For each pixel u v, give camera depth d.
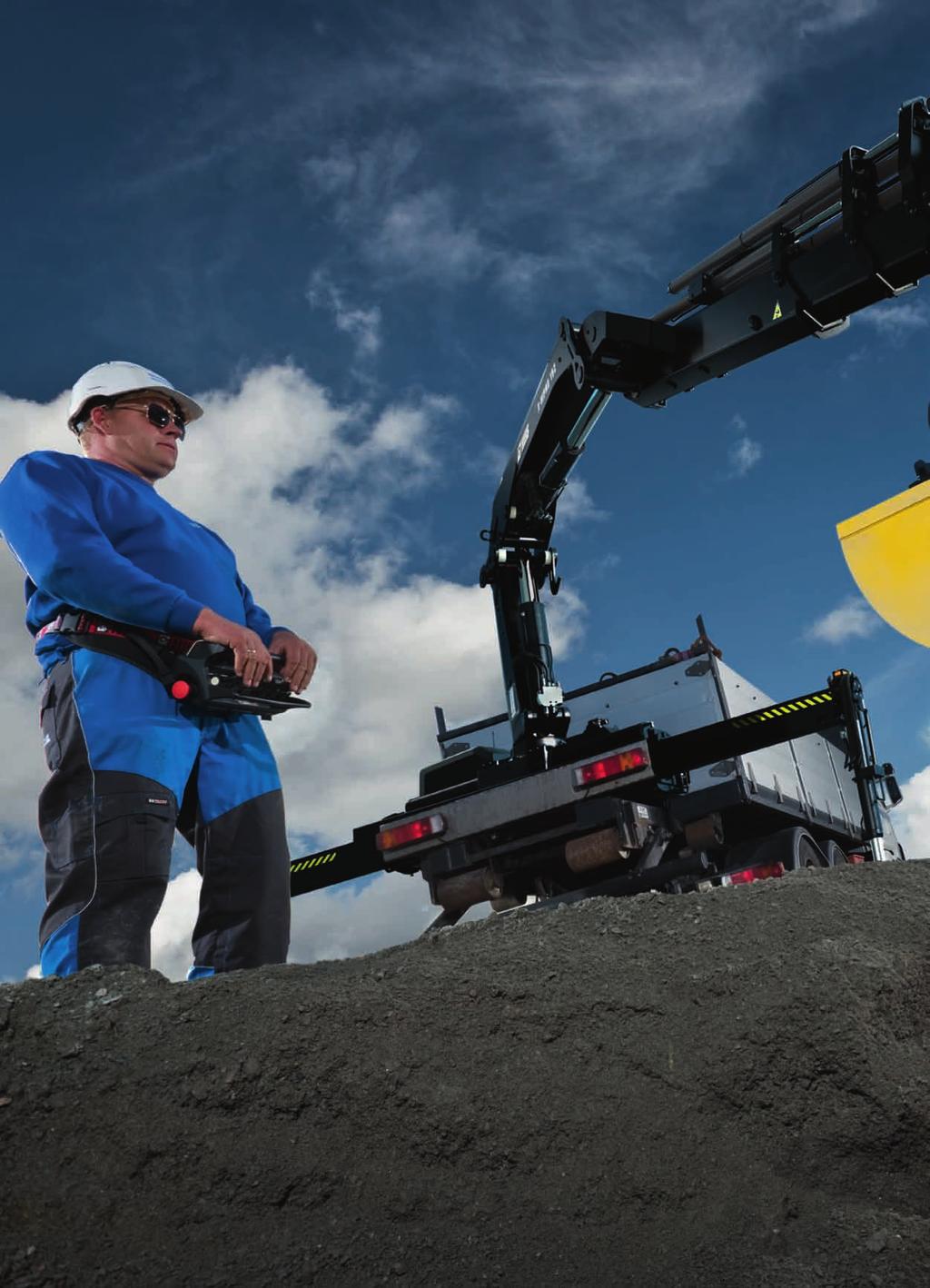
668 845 6.69
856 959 2.13
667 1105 1.98
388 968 2.29
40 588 3.27
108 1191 1.91
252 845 3.33
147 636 3.22
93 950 2.92
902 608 1.81
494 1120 1.97
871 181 5.22
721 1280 1.70
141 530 3.42
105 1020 2.19
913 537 1.80
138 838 3.02
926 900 2.36
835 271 5.42
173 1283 1.77
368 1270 1.78
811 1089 1.97
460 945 2.41
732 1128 1.94
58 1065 2.10
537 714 7.25
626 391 6.49
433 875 6.74
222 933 3.30
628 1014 2.11
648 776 6.31
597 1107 1.98
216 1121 2.00
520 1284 1.75
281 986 2.26
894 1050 2.03
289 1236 1.84
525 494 7.54
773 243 5.60
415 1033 2.11
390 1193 1.90
